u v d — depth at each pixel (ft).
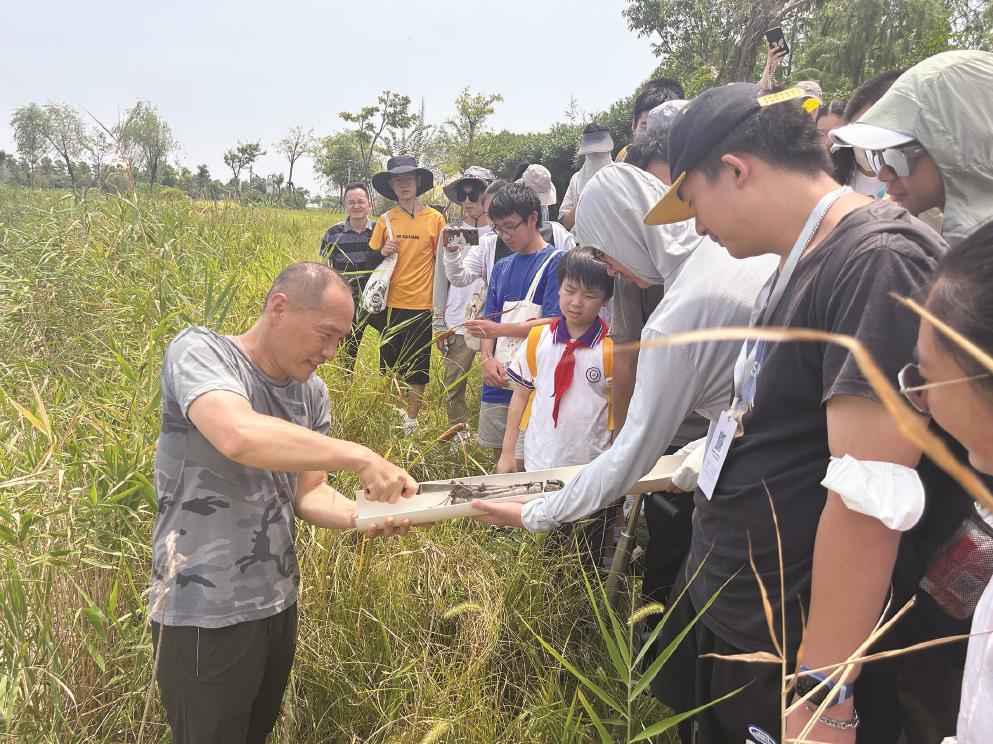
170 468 6.27
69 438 9.73
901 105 6.35
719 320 6.02
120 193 19.04
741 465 5.39
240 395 5.97
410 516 7.22
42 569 7.75
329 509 7.30
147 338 13.62
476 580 9.62
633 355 9.99
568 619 9.24
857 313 4.24
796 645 5.18
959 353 2.67
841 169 9.34
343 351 14.03
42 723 6.93
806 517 5.03
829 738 4.71
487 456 14.33
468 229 16.12
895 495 4.05
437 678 8.29
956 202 6.18
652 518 8.89
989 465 2.91
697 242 7.03
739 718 5.66
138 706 7.75
